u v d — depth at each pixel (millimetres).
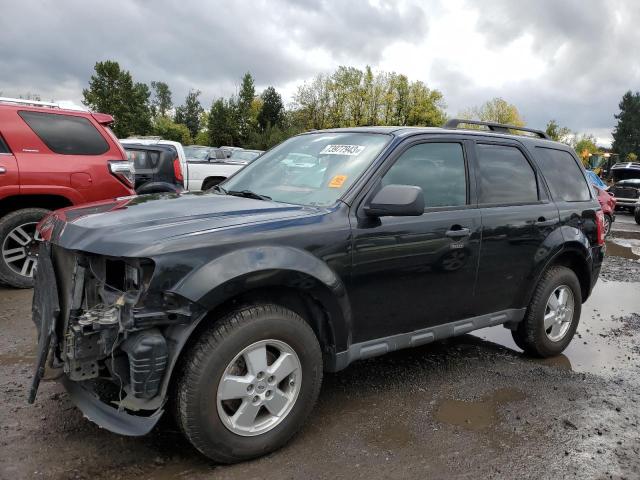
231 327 2814
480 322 4266
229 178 4453
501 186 4387
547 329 4871
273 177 4043
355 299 3395
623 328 6180
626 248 12945
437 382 4262
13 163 5941
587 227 5070
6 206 6223
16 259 6129
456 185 4051
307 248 3111
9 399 3555
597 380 4488
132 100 57875
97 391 3137
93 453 2982
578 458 3205
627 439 3473
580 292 5082
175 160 10922
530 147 4797
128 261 2705
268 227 3025
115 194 6668
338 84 59750
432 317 3902
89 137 6574
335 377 4266
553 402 3990
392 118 60125
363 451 3166
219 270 2740
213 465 2941
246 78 66438
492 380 4355
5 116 6000
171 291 2629
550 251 4605
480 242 4059
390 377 4316
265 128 69938
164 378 2656
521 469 3061
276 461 3010
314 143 4207
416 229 3633
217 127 65875
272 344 2982
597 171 30547
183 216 3059
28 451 2959
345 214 3344
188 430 2748
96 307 2775
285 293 3141
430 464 3066
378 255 3436
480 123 4734
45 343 2785
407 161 3773
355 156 3742
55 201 6344
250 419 2932
